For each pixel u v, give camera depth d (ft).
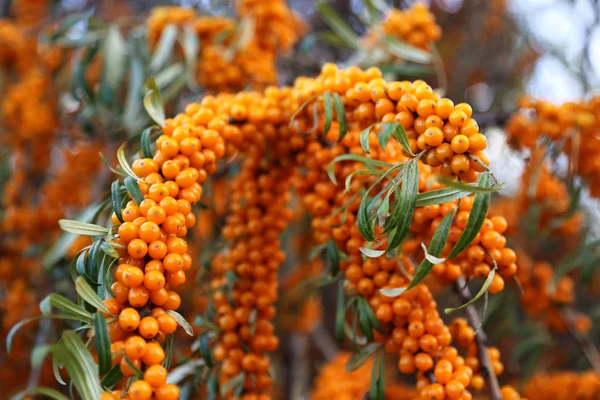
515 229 2.40
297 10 4.03
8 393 2.48
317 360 3.69
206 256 1.84
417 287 1.49
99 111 2.43
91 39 2.39
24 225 2.66
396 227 1.35
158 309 1.32
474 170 1.36
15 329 1.28
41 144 2.86
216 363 1.69
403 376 3.09
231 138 1.59
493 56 3.71
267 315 1.71
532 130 2.02
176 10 2.37
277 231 1.75
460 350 2.50
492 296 2.31
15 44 2.95
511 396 1.56
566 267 2.17
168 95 2.28
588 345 2.27
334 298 3.76
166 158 1.44
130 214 1.35
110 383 1.30
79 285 1.29
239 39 2.26
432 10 3.82
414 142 1.41
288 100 1.64
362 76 1.54
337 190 1.61
